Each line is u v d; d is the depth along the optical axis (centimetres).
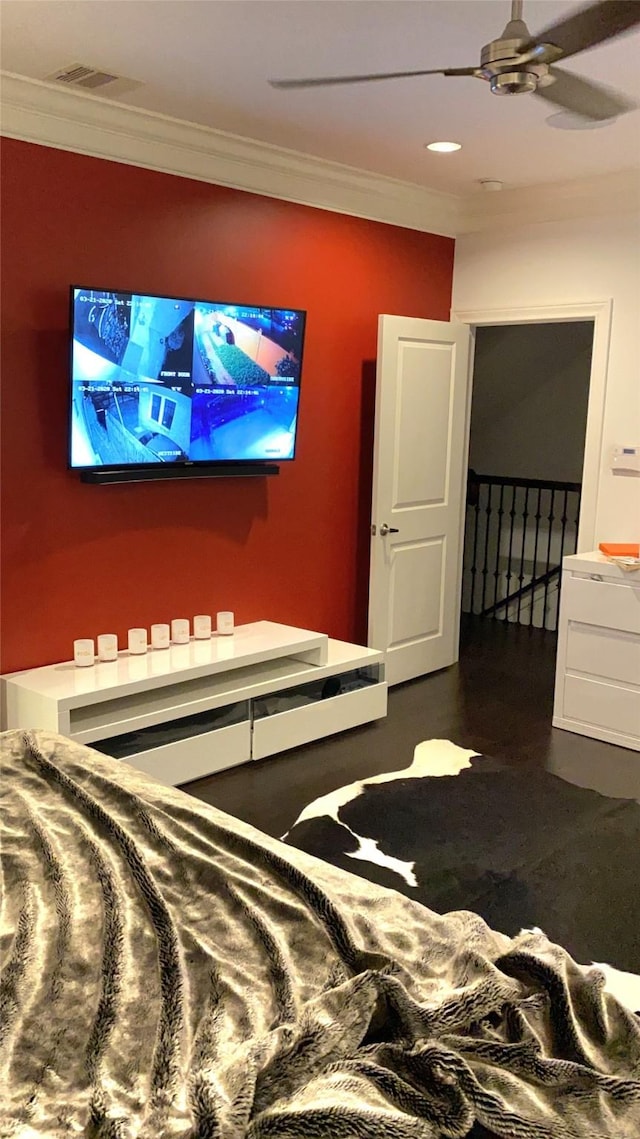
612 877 312
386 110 359
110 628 404
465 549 747
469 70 233
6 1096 138
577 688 449
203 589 439
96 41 294
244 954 172
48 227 358
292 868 195
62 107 349
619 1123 143
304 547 489
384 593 509
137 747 364
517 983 168
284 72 321
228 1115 130
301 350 444
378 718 465
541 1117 142
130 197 382
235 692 393
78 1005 157
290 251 453
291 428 451
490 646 626
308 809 358
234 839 210
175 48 300
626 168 446
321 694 437
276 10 268
